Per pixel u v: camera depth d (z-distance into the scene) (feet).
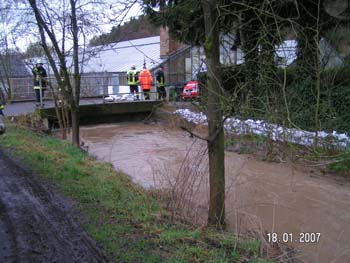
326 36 39.81
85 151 37.11
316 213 23.73
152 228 17.06
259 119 35.50
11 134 36.58
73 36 36.27
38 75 48.91
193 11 26.73
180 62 77.15
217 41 18.37
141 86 74.69
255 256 16.07
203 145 30.25
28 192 20.94
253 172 32.58
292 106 34.94
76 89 37.42
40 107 54.08
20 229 16.35
